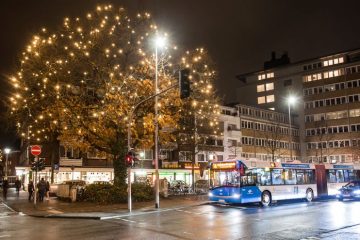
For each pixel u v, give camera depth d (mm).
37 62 26922
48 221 19953
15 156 81875
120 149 30031
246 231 15055
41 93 26875
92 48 27188
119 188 30031
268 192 27469
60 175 47688
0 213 24594
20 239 14062
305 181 30766
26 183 56250
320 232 14391
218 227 16359
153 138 30906
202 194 39875
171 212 23625
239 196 25562
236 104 68438
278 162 28891
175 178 55312
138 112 29281
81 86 27984
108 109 27500
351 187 30188
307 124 81562
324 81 80125
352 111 76250
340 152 76875
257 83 88000
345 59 78125
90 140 30000
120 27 28266
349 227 15586
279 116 78500
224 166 26875
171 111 31516
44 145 47125
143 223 18234
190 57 31547
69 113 27328
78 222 19266
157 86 27547
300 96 82562
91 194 30625
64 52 27141
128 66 28750
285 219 18688
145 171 51531
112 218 20938
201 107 38438
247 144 68000
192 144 46375
